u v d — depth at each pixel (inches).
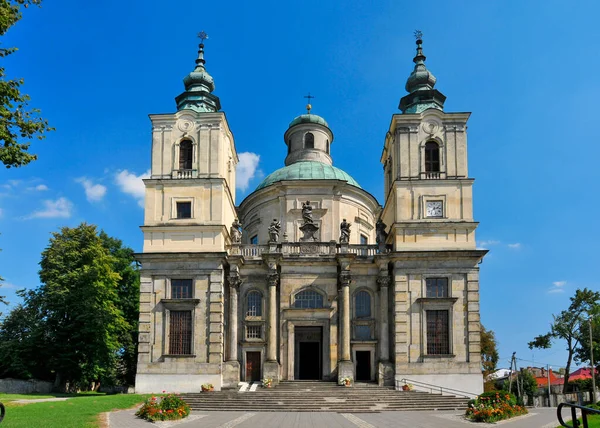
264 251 2292.1
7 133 1031.0
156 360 2082.9
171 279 2140.7
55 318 2368.4
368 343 2198.6
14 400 1724.9
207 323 2098.9
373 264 2253.9
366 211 2650.1
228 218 2388.0
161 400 1565.0
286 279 2245.3
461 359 2071.9
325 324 2212.1
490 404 1535.4
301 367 2324.1
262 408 1756.9
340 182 2512.3
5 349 2331.4
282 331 2208.4
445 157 2237.9
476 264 2135.8
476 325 2090.3
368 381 2172.7
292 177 2615.7
